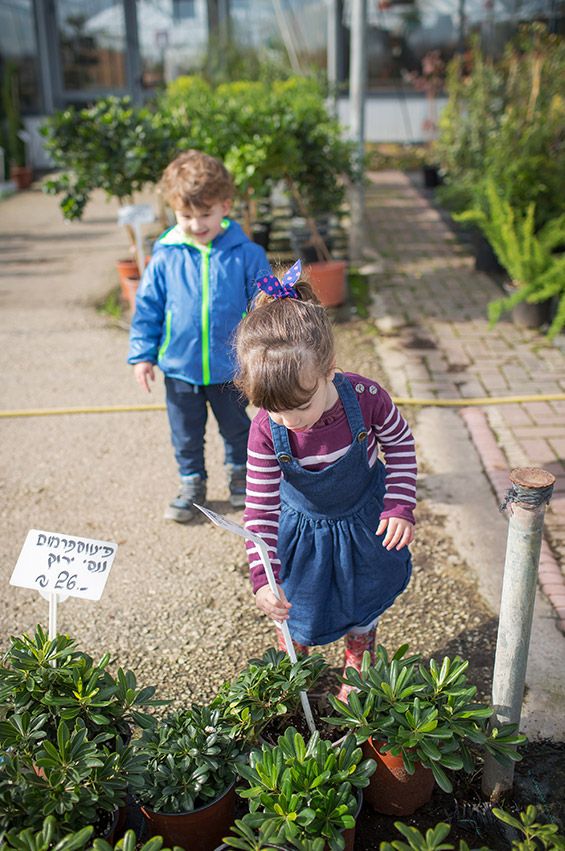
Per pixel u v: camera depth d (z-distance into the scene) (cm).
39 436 452
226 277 326
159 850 157
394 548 225
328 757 179
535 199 641
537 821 207
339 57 1459
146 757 189
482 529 347
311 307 187
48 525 361
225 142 594
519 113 708
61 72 1504
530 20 1388
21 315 675
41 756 181
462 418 455
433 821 208
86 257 870
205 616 296
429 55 1370
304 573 219
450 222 968
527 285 555
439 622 286
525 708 246
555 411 457
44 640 214
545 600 296
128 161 584
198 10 1472
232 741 197
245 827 167
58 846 158
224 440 359
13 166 1383
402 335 589
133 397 504
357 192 751
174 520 361
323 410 197
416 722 189
